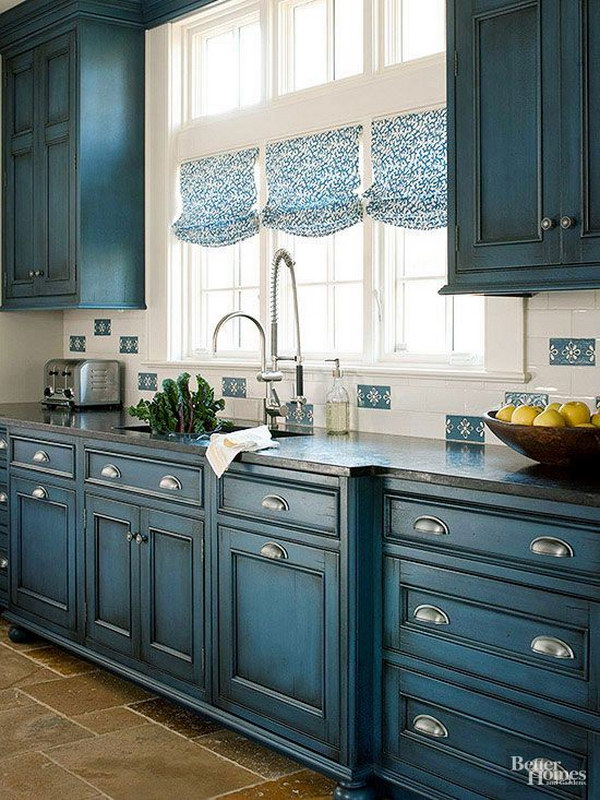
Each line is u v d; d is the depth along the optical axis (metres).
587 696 2.38
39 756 3.24
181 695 3.50
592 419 2.80
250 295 4.56
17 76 5.12
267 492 3.12
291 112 4.15
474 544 2.62
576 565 2.39
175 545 3.52
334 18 4.10
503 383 3.38
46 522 4.23
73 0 4.63
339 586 2.88
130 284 4.88
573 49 2.73
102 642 3.90
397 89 3.72
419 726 2.78
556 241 2.79
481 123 2.97
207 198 4.57
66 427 4.04
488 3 2.94
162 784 3.05
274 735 3.13
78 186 4.71
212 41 4.71
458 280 3.05
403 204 3.65
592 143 2.70
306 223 4.04
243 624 3.24
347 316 4.09
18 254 5.18
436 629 2.73
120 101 4.81
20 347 5.46
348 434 3.75
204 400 3.88
